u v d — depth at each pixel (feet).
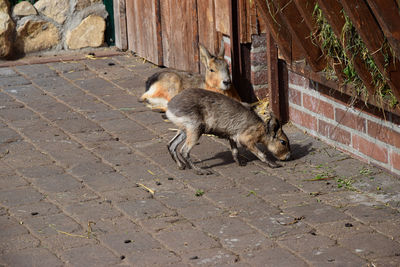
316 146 29.37
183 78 34.27
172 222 22.74
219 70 32.14
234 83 33.99
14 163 27.89
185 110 26.84
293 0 25.91
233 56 33.50
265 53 33.12
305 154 28.66
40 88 37.35
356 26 21.72
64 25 44.04
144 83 38.09
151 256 20.47
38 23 43.29
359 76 23.90
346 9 21.65
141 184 25.89
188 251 20.74
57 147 29.50
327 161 27.76
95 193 25.12
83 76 39.45
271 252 20.57
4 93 36.40
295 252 20.53
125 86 37.63
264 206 23.86
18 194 25.00
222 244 21.15
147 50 42.01
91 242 21.43
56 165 27.71
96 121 32.63
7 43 42.29
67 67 40.93
